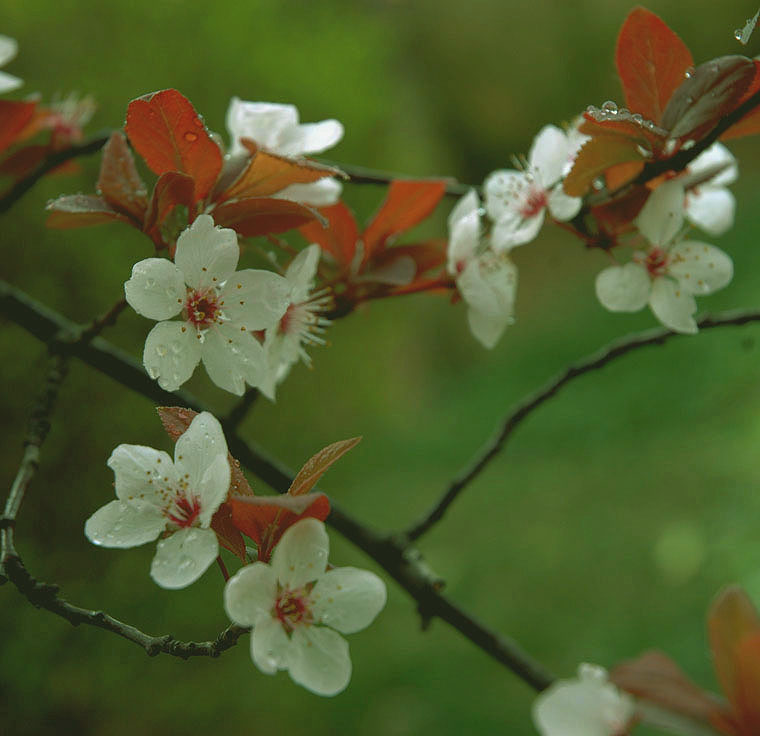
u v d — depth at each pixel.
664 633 1.46
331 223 0.58
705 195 0.59
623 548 1.76
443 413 2.74
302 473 0.50
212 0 1.24
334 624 0.50
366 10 2.43
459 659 1.54
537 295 3.29
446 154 3.64
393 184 0.58
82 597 0.81
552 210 0.56
